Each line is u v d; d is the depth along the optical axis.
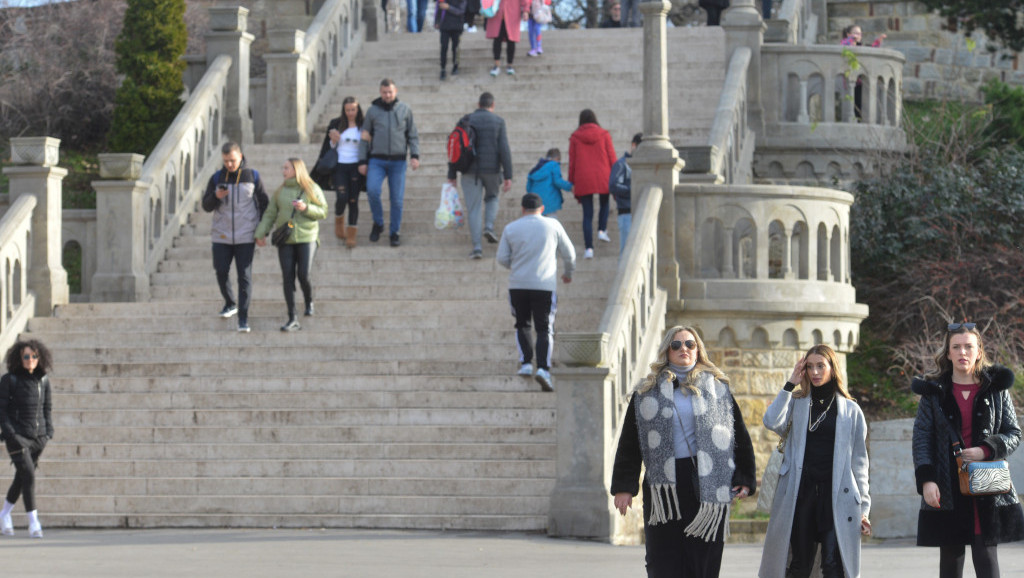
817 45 66.56
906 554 35.75
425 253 55.00
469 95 69.69
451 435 42.03
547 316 43.53
